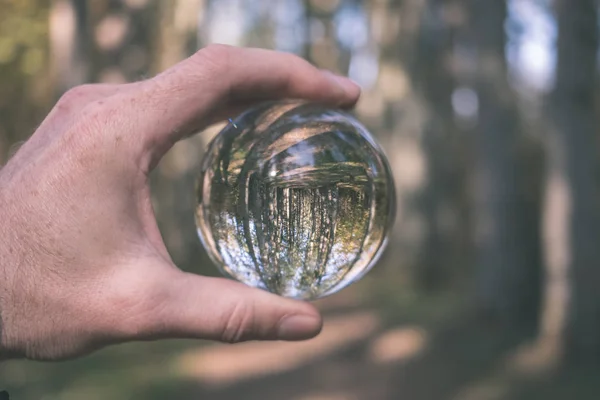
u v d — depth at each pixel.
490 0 8.19
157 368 7.33
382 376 7.13
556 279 6.26
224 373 7.39
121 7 5.28
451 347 7.65
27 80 7.03
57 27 5.23
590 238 6.03
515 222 8.30
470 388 6.20
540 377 5.98
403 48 13.90
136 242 1.56
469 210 13.98
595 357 5.97
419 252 13.52
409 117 13.87
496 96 8.29
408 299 11.98
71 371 6.87
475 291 8.89
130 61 5.26
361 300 12.45
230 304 1.56
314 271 1.60
